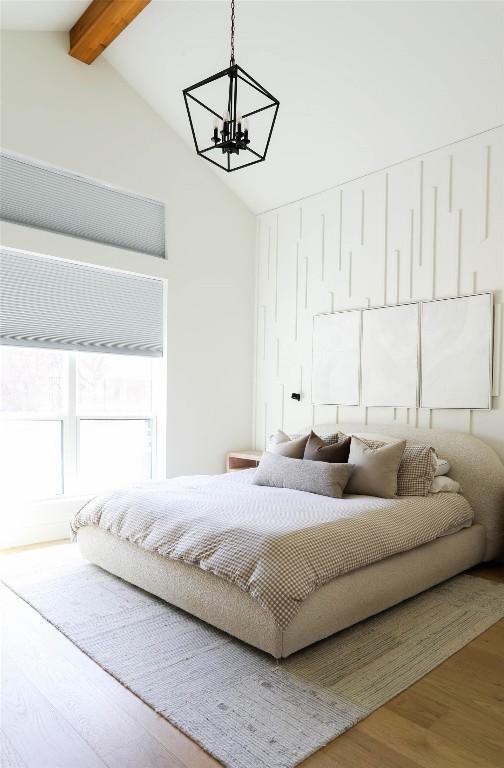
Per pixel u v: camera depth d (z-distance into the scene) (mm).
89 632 2416
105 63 4152
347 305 4426
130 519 2865
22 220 3734
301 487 3260
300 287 4824
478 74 3244
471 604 2785
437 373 3801
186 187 4699
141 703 1878
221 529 2398
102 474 4387
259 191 4949
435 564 2928
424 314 3883
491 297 3516
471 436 3582
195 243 4766
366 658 2189
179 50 3844
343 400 4426
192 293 4750
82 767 1552
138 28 3771
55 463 4113
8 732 1712
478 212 3602
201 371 4828
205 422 4863
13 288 3738
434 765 1566
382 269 4164
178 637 2369
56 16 3643
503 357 3480
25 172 3760
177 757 1599
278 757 1589
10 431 3885
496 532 3393
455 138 3670
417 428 3852
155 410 4699
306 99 3867
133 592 2896
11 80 3641
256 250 5250
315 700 1881
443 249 3793
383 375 4133
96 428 4344
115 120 4207
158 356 4586
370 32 3270
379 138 3932
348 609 2350
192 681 2006
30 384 3979
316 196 4676
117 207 4270
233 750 1618
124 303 4359
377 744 1659
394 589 2621
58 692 1947
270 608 2039
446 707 1856
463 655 2236
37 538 3869
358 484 3266
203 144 4645
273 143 4359
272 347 5098
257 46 3609
